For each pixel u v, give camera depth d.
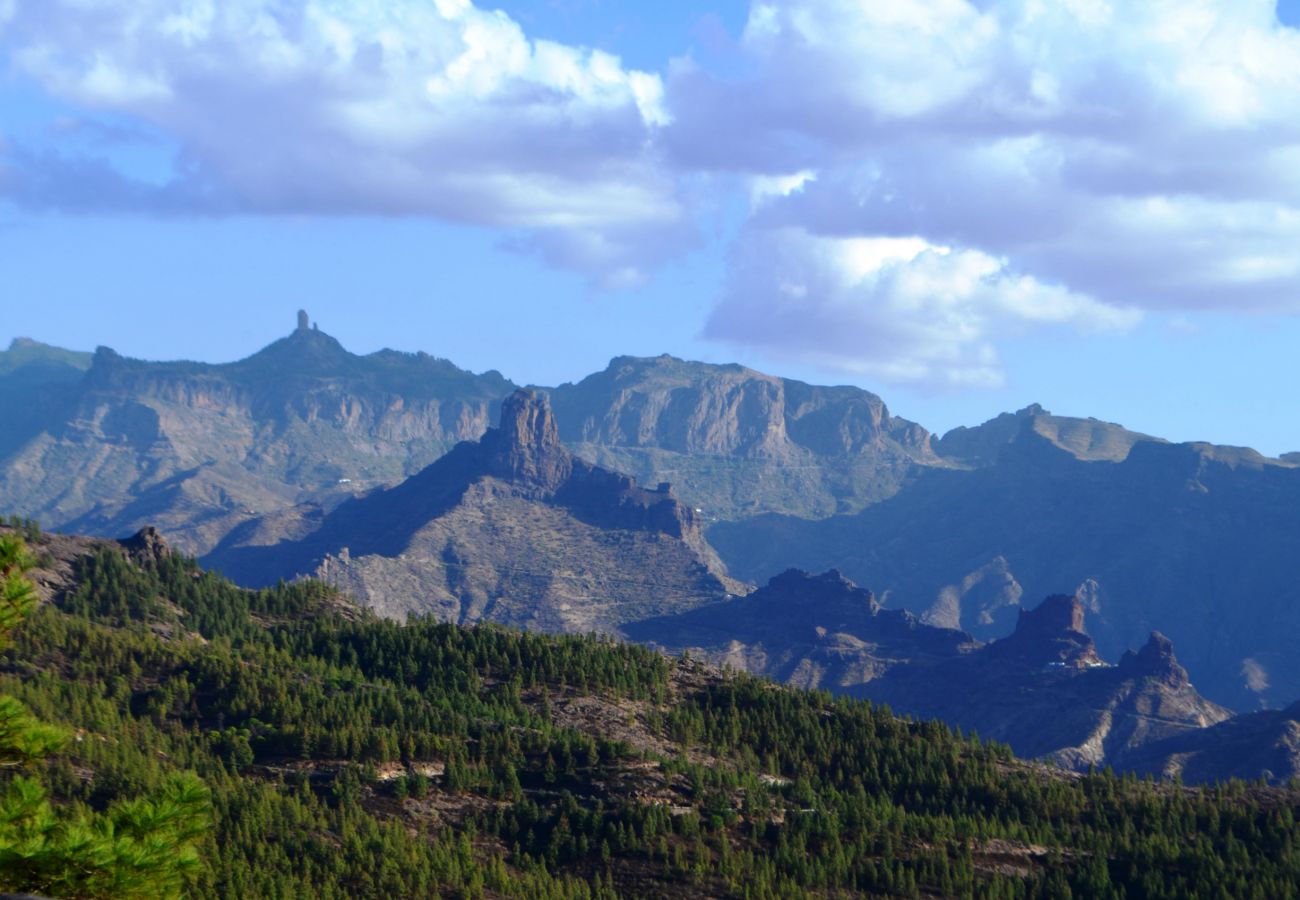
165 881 67.12
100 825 68.75
